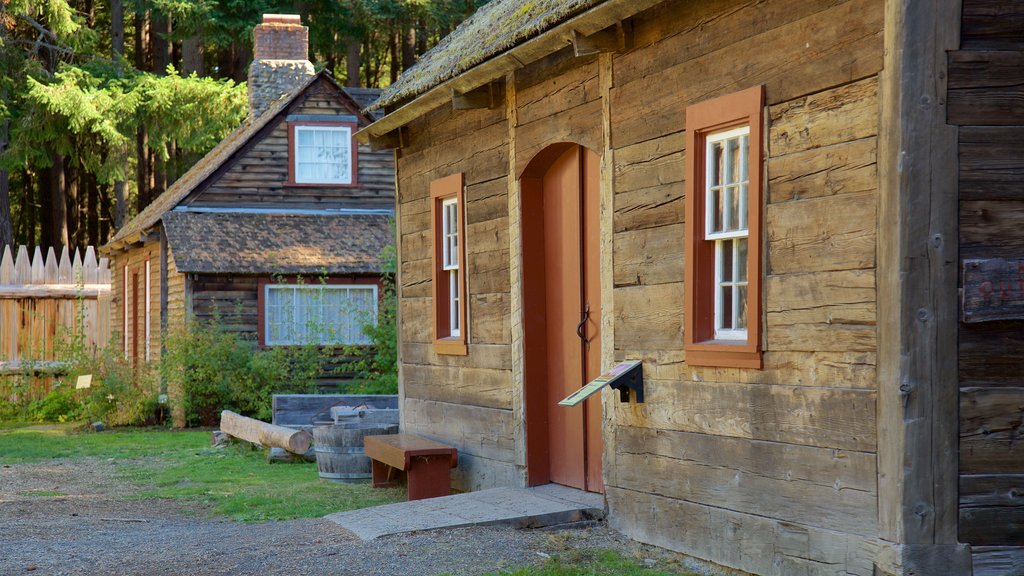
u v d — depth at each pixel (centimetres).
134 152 3672
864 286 561
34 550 797
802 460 606
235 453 1466
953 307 536
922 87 534
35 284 2300
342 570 702
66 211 3725
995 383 541
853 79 568
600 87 800
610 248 790
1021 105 541
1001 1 539
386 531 799
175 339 1889
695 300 691
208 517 964
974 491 539
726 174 680
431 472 998
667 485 729
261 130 2114
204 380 1894
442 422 1096
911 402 533
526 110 917
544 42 788
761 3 636
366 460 1173
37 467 1370
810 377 600
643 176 750
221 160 2086
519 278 935
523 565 699
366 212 2169
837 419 580
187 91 2884
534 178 940
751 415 646
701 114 681
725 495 670
